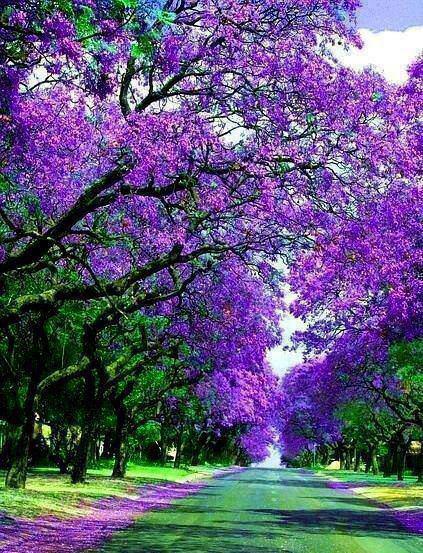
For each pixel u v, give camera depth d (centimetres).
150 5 1157
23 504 2025
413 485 5172
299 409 8856
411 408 4519
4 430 3994
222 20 1359
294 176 1526
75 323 3072
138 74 1451
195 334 3106
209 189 1605
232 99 1443
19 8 1074
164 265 1650
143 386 4266
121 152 1445
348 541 1614
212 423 6731
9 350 2619
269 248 1820
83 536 1541
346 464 10450
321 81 1421
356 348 3603
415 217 1948
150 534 1609
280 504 2839
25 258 1370
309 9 1419
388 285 2209
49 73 1330
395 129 1559
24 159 1603
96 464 5412
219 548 1398
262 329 3117
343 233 1623
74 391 3566
